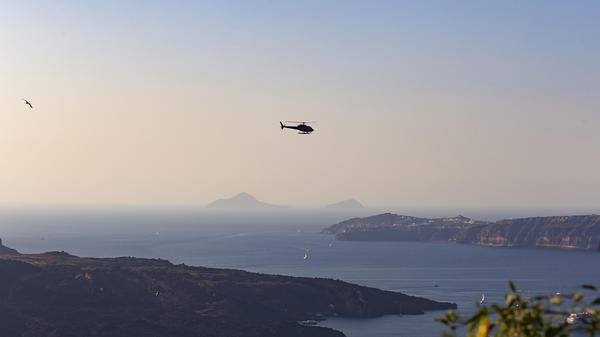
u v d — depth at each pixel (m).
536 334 12.39
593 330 12.27
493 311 12.71
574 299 12.70
